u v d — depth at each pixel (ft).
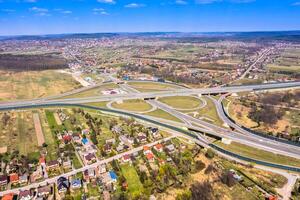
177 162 511.81
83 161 519.19
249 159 540.11
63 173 478.59
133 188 433.48
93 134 631.56
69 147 568.41
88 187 439.22
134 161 515.91
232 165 516.73
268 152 571.28
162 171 467.52
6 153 549.54
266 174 488.02
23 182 452.35
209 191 426.92
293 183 460.55
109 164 508.12
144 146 568.82
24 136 635.66
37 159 527.40
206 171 488.85
